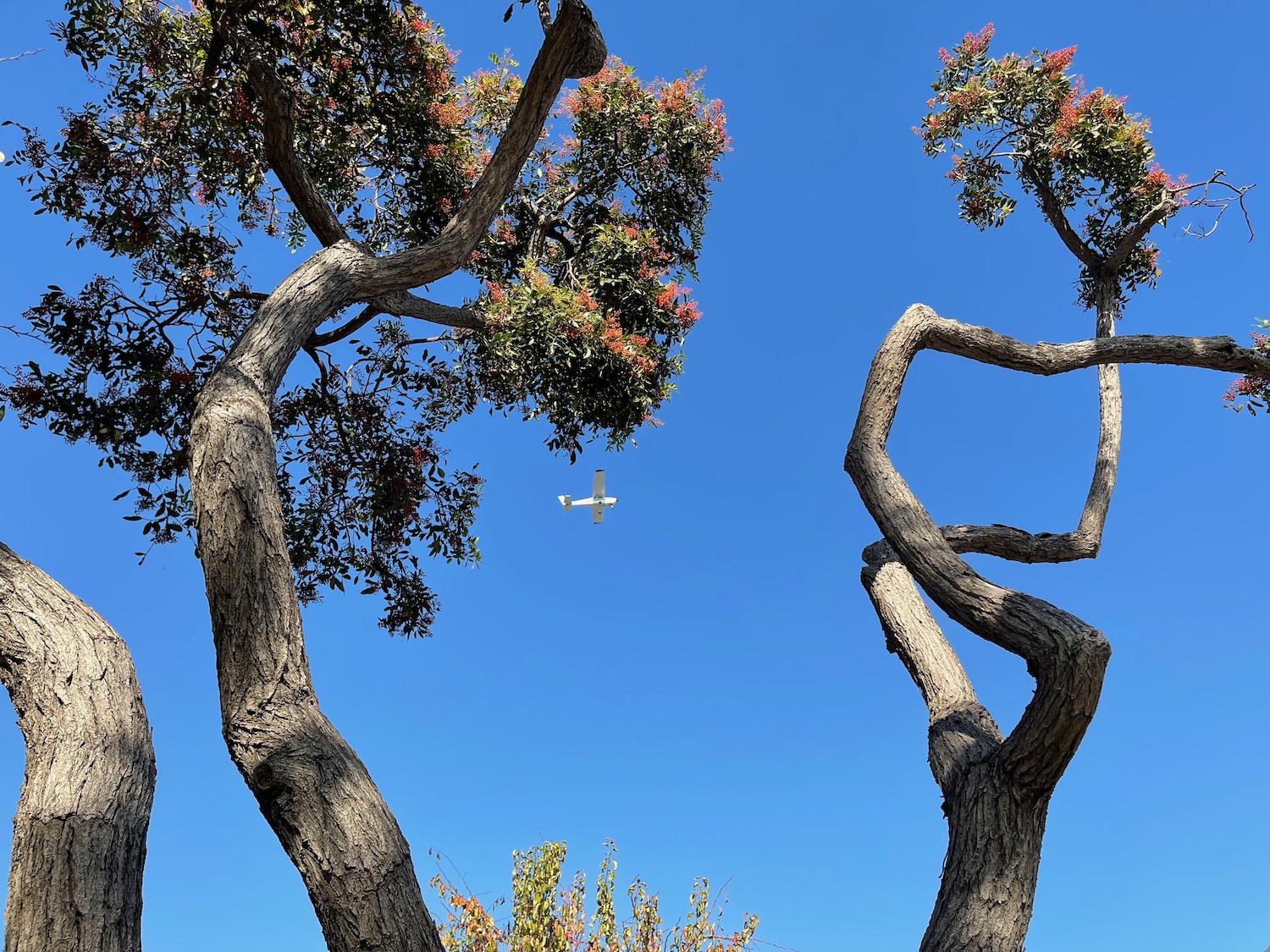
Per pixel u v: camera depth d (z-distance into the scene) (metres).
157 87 5.70
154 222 5.72
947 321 3.63
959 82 7.43
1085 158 6.94
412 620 6.88
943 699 3.00
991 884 2.33
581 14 3.76
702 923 5.68
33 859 1.86
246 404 2.90
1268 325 5.88
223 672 2.38
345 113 6.12
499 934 5.40
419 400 6.93
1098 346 3.83
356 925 2.04
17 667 2.15
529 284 6.55
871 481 3.17
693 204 7.84
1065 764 2.36
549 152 7.71
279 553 2.56
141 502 5.69
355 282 3.77
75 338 5.51
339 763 2.23
